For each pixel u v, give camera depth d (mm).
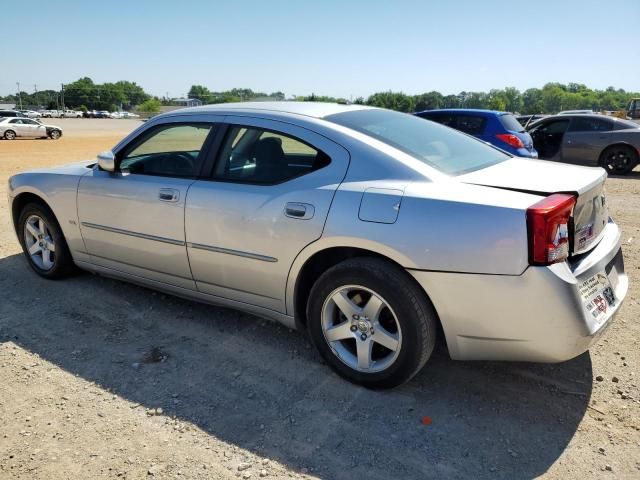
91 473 2400
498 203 2592
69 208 4262
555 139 13695
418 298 2771
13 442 2602
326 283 3020
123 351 3508
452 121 11359
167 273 3818
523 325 2584
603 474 2398
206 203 3438
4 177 12398
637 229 6727
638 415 2812
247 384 3127
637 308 4113
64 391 3043
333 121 3260
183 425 2744
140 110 121500
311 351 3518
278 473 2408
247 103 3760
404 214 2736
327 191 2986
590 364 3316
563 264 2578
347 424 2754
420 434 2676
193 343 3621
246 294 3453
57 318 3984
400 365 2863
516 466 2453
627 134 12609
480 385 3109
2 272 4941
